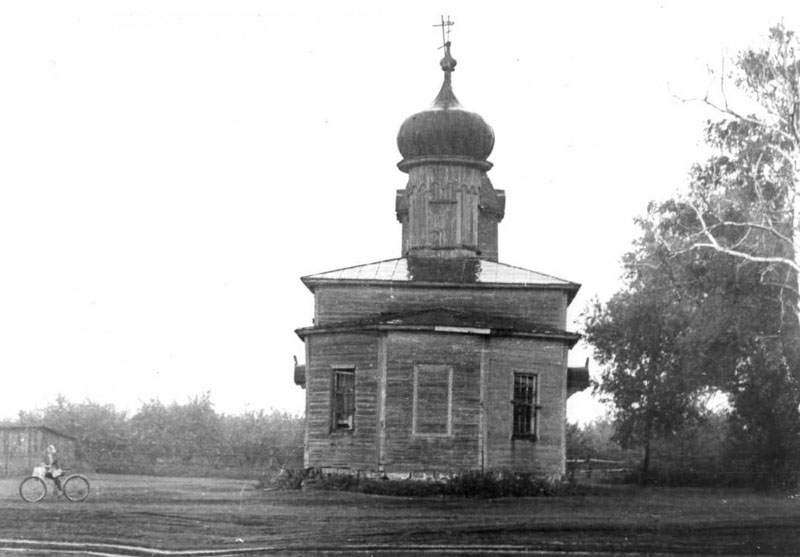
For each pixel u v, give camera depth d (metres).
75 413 58.91
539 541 24.53
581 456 58.94
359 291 44.06
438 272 45.03
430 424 40.12
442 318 41.16
